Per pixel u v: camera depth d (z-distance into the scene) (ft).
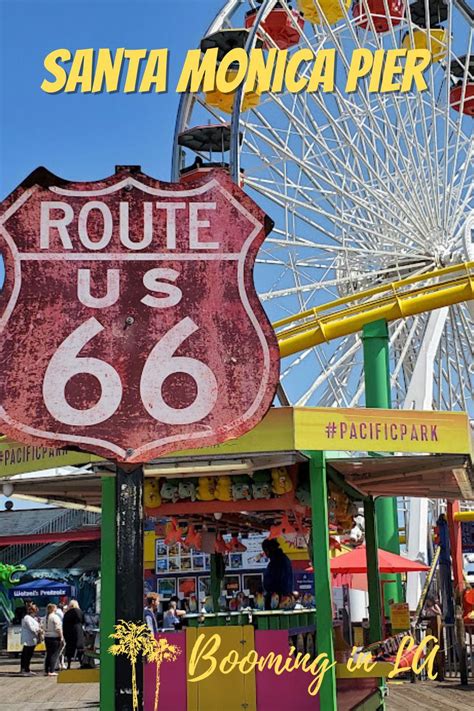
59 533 80.74
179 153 94.07
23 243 15.85
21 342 15.55
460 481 31.24
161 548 72.74
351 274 89.20
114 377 15.48
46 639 60.44
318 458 26.05
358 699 29.68
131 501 15.58
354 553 47.37
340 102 86.38
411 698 41.45
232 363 15.53
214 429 15.35
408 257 88.48
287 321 71.10
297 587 69.10
